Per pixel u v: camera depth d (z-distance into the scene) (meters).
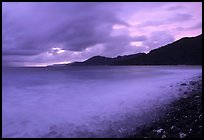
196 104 16.75
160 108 18.36
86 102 21.62
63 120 15.78
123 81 43.41
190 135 10.88
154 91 27.83
